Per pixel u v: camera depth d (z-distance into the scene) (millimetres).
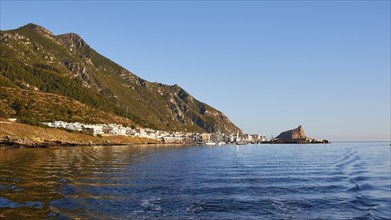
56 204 29688
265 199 36094
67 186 39188
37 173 51094
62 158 86312
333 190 42656
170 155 121812
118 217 27156
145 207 31031
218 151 181250
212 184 45844
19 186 38219
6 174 49125
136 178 50062
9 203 29500
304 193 40156
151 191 39156
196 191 40062
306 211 31375
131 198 34594
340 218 28984
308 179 52844
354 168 74750
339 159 106875
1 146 140375
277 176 56125
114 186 41562
